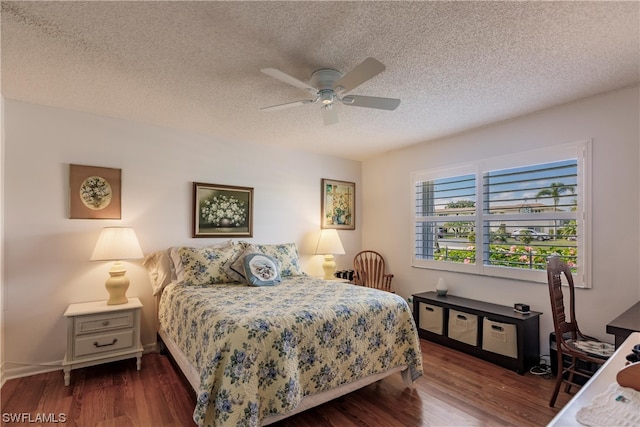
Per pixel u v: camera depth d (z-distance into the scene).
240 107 2.83
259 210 3.99
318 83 2.17
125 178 3.15
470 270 3.52
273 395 1.80
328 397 2.09
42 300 2.77
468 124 3.30
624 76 2.29
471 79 2.32
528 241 3.06
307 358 1.99
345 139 3.85
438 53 1.97
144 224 3.24
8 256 2.65
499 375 2.72
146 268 3.25
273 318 1.97
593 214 2.65
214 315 2.05
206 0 1.50
